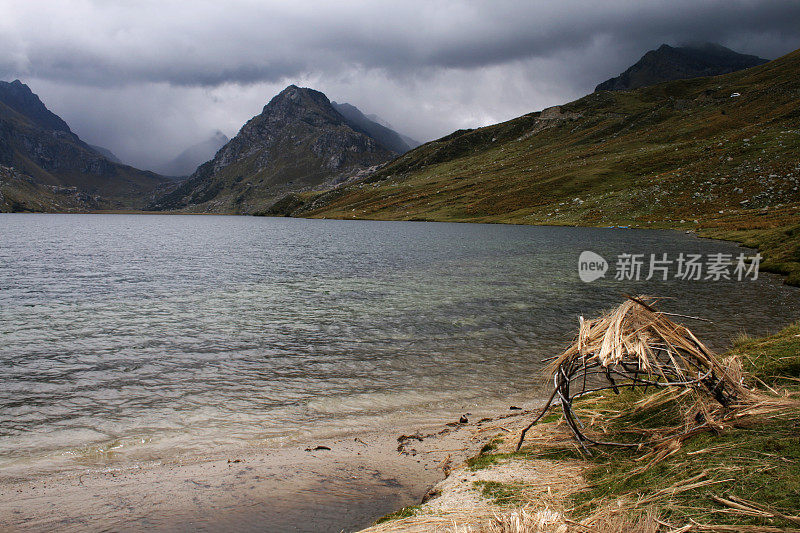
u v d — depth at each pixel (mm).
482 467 7723
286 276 39750
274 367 16078
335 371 15680
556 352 17875
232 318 23688
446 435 10734
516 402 13008
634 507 5266
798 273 36312
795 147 116125
